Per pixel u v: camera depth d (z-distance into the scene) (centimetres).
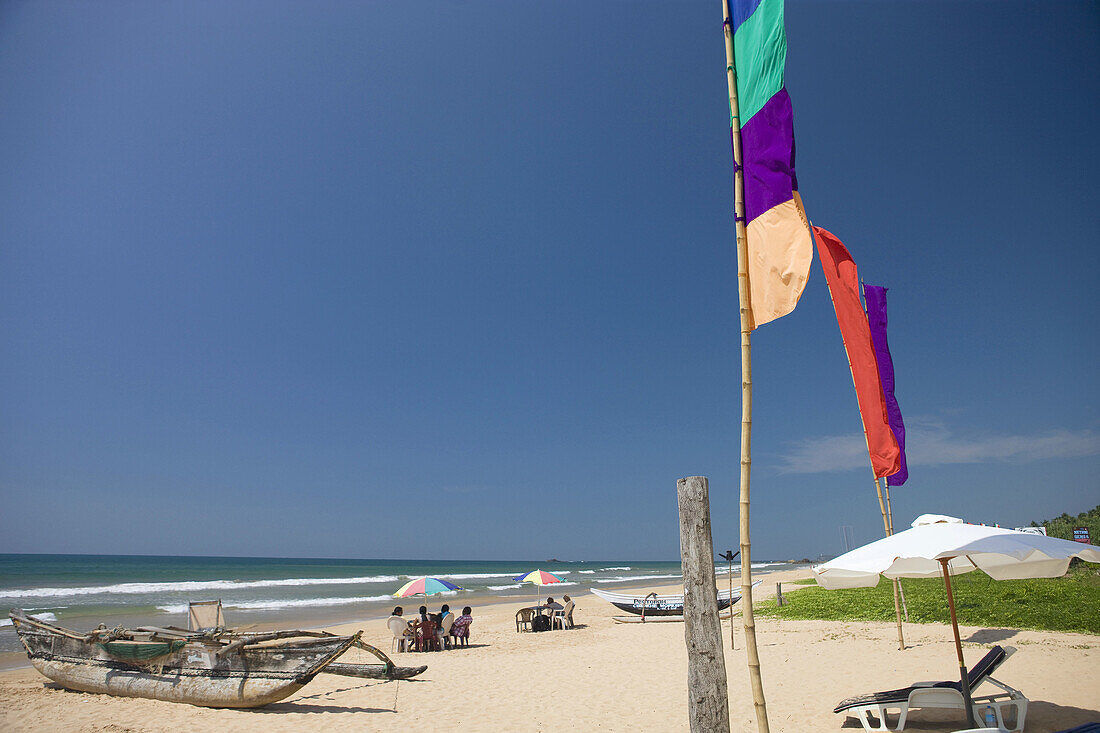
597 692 1093
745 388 495
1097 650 1086
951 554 571
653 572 11269
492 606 3597
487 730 870
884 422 1002
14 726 895
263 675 1000
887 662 1133
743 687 1020
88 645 1148
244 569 9638
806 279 465
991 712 697
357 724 907
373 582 6050
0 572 6788
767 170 505
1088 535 2347
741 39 546
